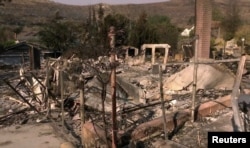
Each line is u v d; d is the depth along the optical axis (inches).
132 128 336.2
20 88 621.3
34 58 992.2
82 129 316.5
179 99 499.5
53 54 1439.5
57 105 471.2
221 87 580.4
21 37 2363.4
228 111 389.4
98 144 290.7
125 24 1525.6
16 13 4104.3
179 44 1503.4
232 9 2274.9
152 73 838.5
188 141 306.8
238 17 2128.4
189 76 589.6
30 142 354.6
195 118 362.9
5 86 657.0
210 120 360.8
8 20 3538.4
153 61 1146.7
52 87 490.6
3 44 1754.4
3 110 493.4
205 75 581.6
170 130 332.8
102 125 354.9
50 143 349.4
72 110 456.1
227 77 589.9
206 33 879.7
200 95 513.7
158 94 533.0
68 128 386.9
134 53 1453.0
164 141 302.2
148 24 1755.7
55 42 1413.6
